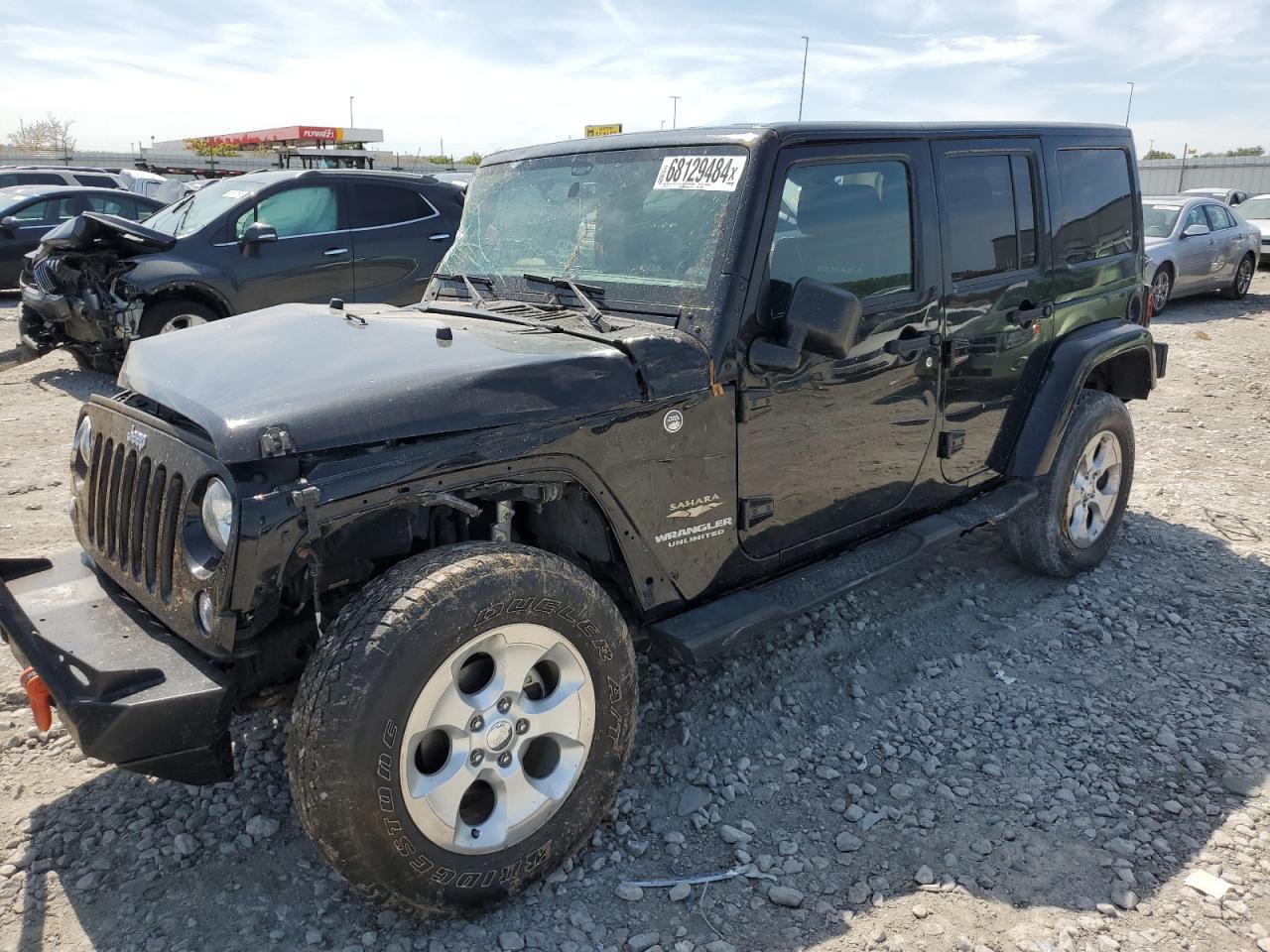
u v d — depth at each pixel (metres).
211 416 2.39
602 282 3.28
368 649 2.26
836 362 3.35
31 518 5.38
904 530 3.90
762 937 2.53
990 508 4.16
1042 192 4.23
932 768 3.26
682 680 3.77
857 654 4.05
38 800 3.03
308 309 3.46
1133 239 4.96
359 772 2.23
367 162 20.42
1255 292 16.73
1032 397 4.38
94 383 8.99
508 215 3.75
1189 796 3.10
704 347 2.95
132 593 2.74
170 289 8.01
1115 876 2.75
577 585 2.59
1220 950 2.47
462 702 2.43
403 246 9.17
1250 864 2.79
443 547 2.53
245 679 2.61
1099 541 4.79
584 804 2.68
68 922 2.53
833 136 3.29
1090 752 3.36
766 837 2.93
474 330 3.04
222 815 2.96
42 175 18.81
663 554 3.01
